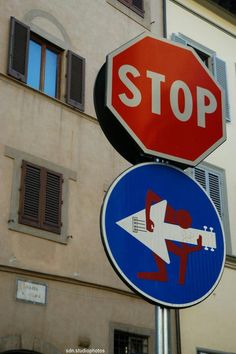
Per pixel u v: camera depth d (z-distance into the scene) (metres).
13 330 9.81
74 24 13.29
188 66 4.61
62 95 12.43
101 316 11.27
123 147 4.24
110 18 14.26
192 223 3.94
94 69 13.34
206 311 13.23
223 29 17.58
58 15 12.99
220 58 17.08
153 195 3.87
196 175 14.54
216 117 4.61
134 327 11.76
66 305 10.78
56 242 11.05
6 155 10.85
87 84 13.02
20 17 12.17
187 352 12.51
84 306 11.07
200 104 4.55
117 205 3.70
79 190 11.89
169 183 3.99
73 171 11.91
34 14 12.48
